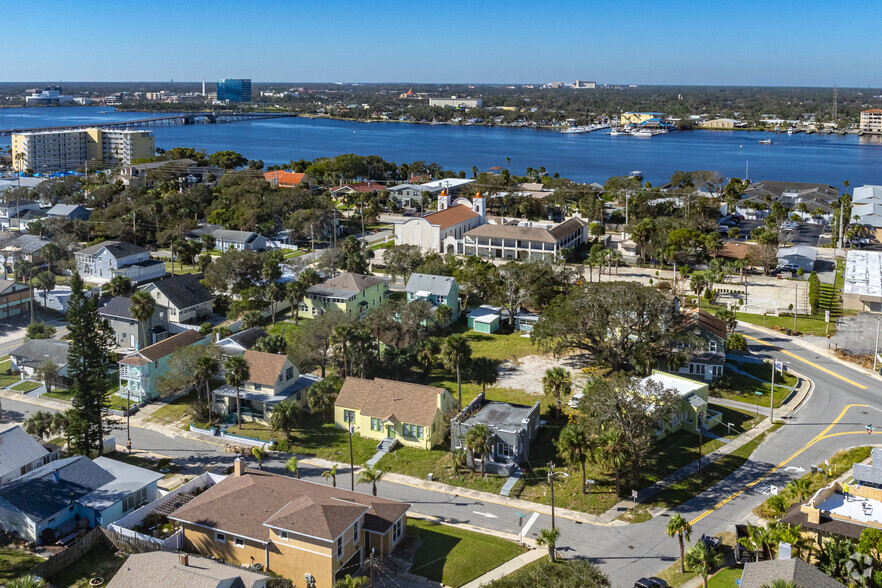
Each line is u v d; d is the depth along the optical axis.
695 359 115.75
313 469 90.25
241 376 100.25
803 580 57.06
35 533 72.94
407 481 87.38
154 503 77.19
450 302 145.25
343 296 143.12
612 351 115.56
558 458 91.44
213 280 154.38
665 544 73.19
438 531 76.25
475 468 89.56
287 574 68.00
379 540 70.88
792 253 181.50
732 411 104.12
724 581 65.75
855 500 73.06
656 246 189.50
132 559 61.69
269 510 70.94
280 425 97.81
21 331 140.62
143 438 99.06
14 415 105.06
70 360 90.75
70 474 79.69
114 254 171.88
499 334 138.88
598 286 116.44
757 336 135.62
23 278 161.50
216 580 57.44
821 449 92.38
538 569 58.88
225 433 99.94
